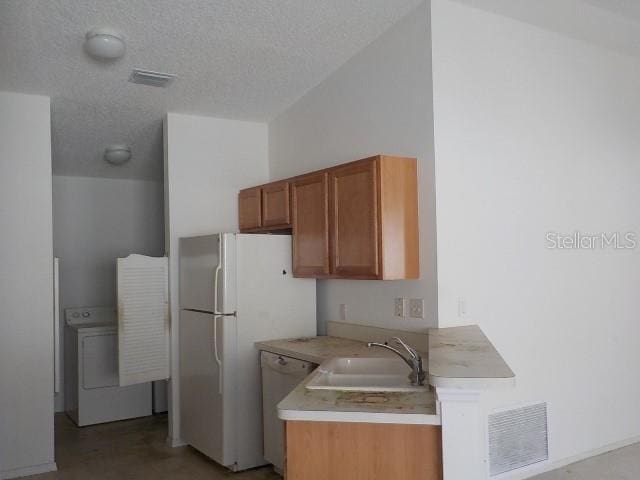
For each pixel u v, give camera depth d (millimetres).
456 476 1804
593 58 3889
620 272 3971
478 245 3234
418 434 1917
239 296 3646
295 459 1999
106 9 2914
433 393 2168
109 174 5250
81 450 4047
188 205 4242
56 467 3693
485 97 3307
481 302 3236
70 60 3344
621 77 4055
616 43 3865
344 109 3750
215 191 4367
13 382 3596
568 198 3695
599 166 3885
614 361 3883
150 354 4043
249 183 4531
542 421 3449
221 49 3424
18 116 3668
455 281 3125
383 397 2129
